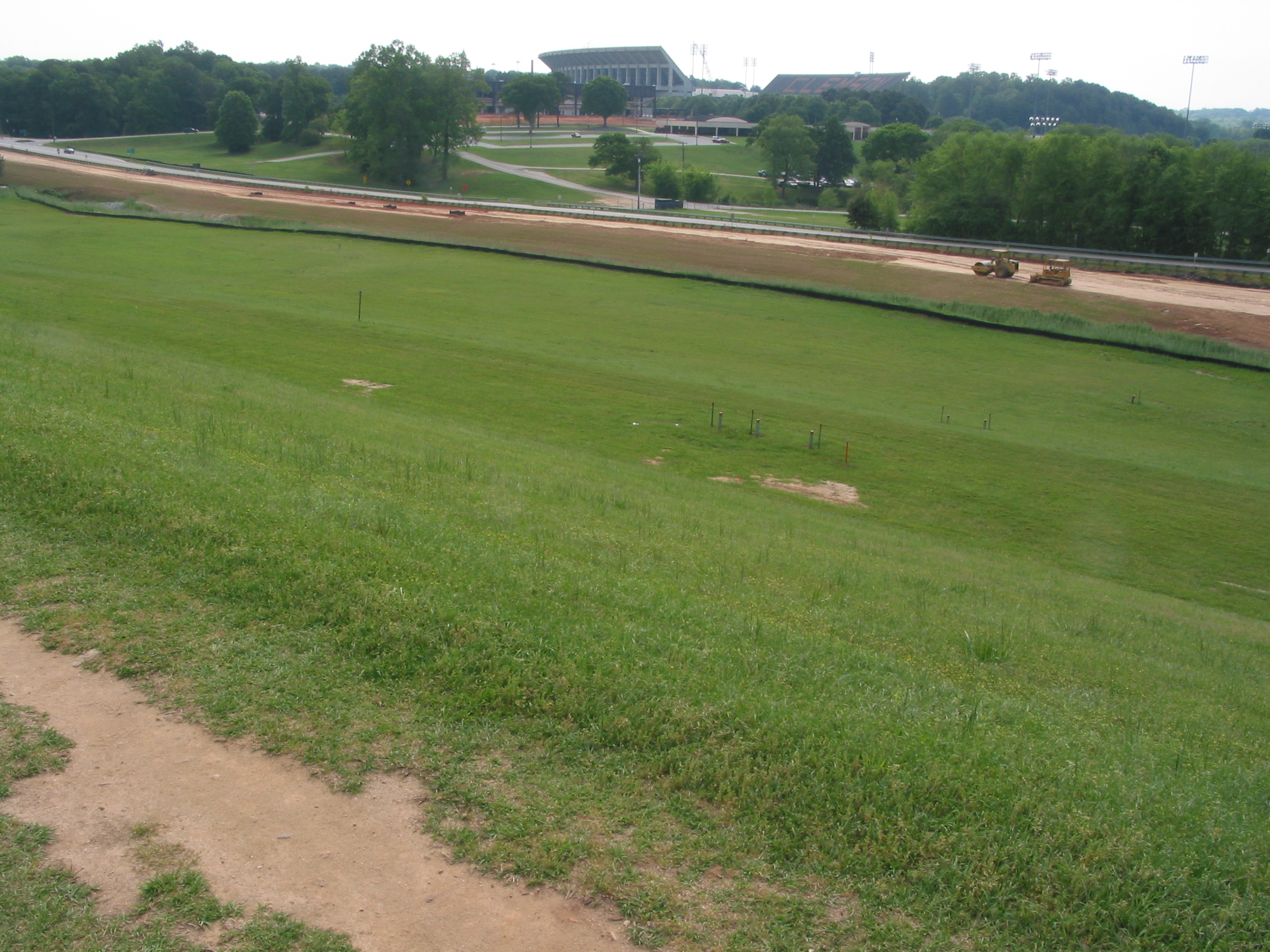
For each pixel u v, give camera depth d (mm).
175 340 42375
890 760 7809
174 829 6656
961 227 119938
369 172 164500
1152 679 14438
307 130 189625
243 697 8258
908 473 35250
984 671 12578
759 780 7484
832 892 6504
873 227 126312
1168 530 31516
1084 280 85875
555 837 6773
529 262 85062
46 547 10844
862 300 72875
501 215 115250
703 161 196500
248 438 18375
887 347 61438
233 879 6227
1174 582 26984
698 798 7359
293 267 75812
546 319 63094
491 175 169500
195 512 11820
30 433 14477
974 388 52969
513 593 10633
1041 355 60875
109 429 15805
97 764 7305
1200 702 13789
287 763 7465
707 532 19688
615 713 8219
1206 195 104375
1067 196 113438
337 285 69438
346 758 7531
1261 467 41938
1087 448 42469
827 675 9961
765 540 20375
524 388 41781
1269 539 31516
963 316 68188
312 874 6324
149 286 60219
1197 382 56281
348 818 6883
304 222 103312
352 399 35031
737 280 77812
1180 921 6406
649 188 166000
